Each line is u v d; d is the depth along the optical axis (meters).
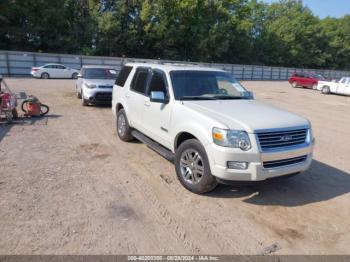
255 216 4.02
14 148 6.32
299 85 32.47
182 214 3.97
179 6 45.69
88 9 43.56
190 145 4.48
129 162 5.82
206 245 3.35
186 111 4.62
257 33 62.19
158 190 4.64
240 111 4.57
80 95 14.30
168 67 5.64
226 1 52.06
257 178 3.98
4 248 3.10
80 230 3.48
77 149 6.49
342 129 10.52
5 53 30.17
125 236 3.42
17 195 4.23
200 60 50.00
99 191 4.50
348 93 24.33
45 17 37.88
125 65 7.44
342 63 75.25
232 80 5.93
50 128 8.29
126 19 45.56
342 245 3.47
